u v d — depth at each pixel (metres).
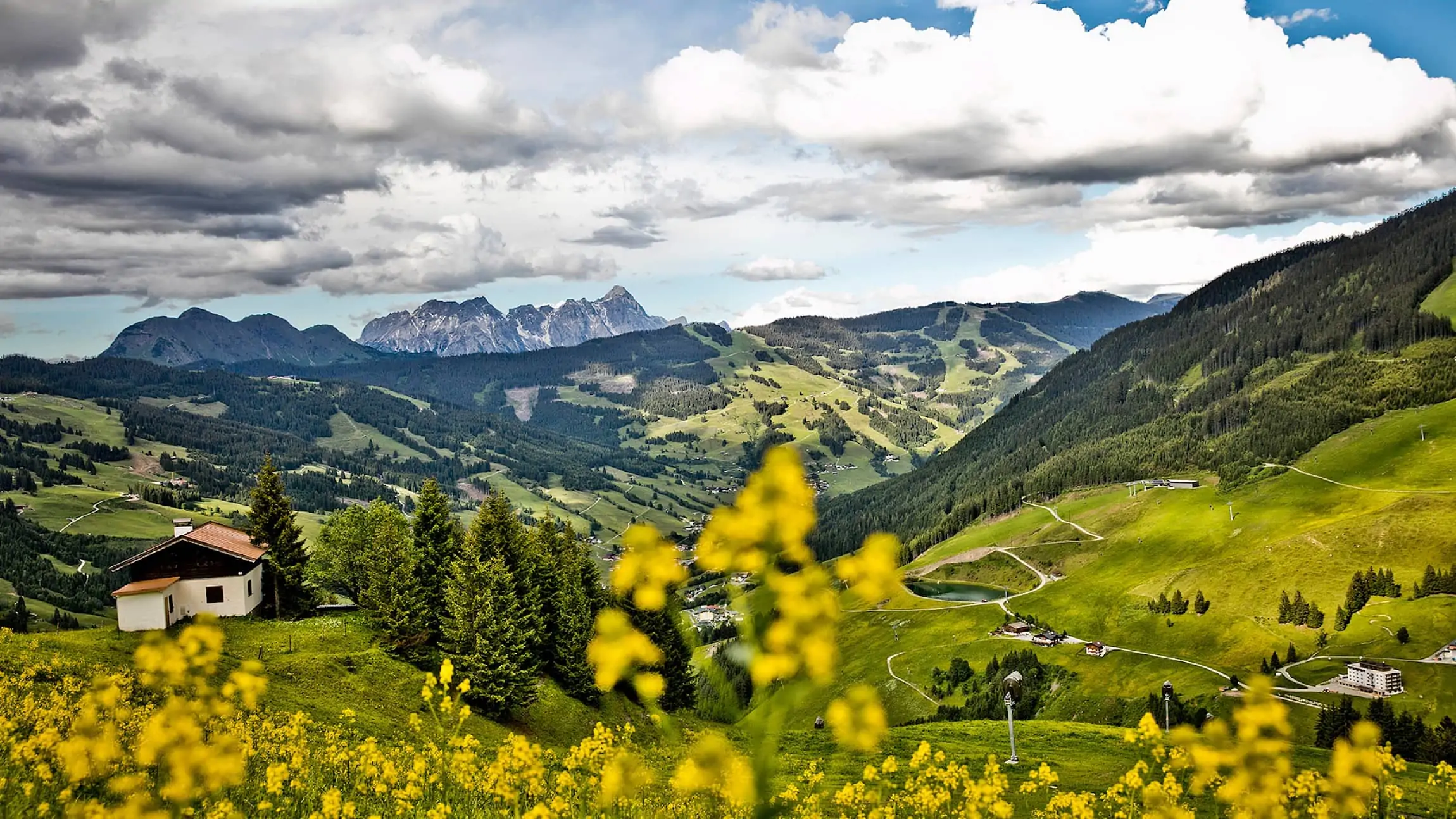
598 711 64.56
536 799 11.96
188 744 8.02
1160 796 11.02
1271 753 6.93
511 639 56.44
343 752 19.38
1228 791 6.98
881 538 4.25
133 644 52.22
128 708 10.62
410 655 60.44
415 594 62.19
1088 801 16.84
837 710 4.13
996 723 72.69
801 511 4.34
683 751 4.61
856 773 38.41
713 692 4.58
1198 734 7.30
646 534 4.55
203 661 8.38
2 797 12.20
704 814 9.18
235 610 63.38
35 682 34.75
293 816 13.90
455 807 13.28
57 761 12.48
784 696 4.43
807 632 4.18
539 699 61.44
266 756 19.89
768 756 4.52
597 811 9.87
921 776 16.97
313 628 62.59
